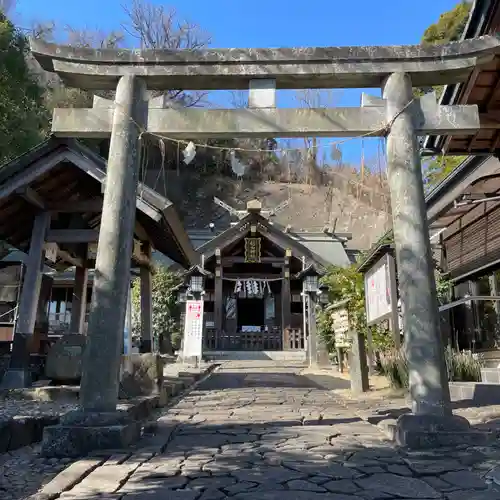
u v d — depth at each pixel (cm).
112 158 578
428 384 500
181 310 2272
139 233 1050
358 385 960
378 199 3969
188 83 616
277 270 2825
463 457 427
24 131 1659
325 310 1595
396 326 907
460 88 796
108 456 449
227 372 1578
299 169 4825
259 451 467
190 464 420
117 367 529
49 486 355
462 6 2164
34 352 984
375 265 1032
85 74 600
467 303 1223
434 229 1331
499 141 866
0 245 1723
